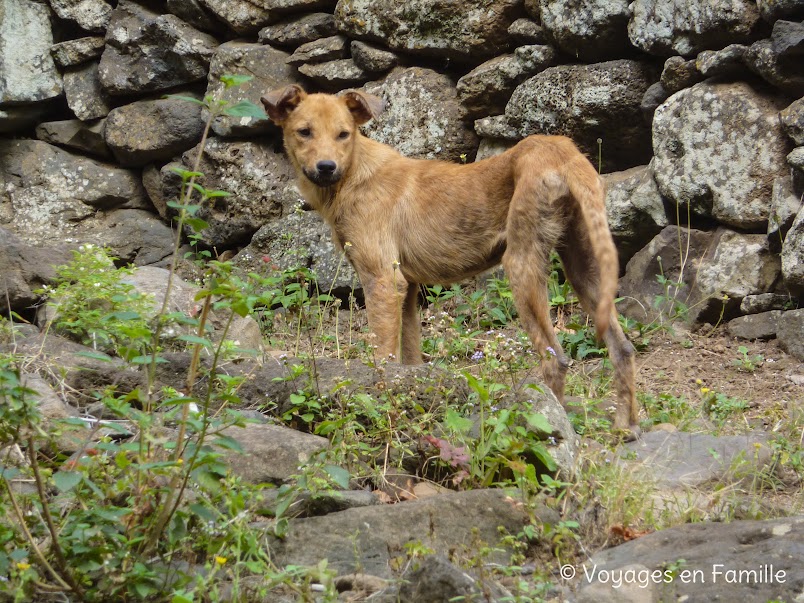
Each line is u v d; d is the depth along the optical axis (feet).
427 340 40.01
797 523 20.49
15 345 29.63
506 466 24.20
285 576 18.39
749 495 25.32
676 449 27.91
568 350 39.11
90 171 53.57
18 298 36.04
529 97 42.98
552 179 30.94
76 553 18.34
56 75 54.29
